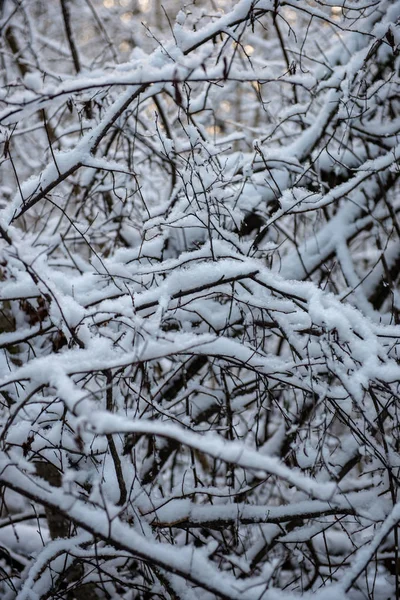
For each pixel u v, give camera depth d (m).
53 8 6.01
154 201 4.81
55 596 2.80
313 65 5.21
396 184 4.59
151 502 2.47
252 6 2.73
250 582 2.03
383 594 3.12
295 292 2.52
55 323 2.23
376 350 2.37
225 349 2.50
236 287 3.04
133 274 2.79
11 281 2.70
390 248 4.03
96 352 2.16
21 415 2.78
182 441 1.76
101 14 6.11
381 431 2.49
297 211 2.91
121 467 2.50
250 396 3.66
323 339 2.48
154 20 6.71
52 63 6.11
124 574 3.11
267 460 1.76
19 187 2.61
